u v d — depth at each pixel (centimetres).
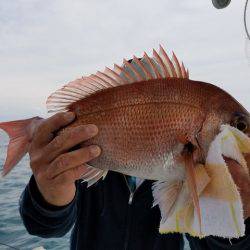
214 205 35
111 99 40
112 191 56
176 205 37
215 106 39
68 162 37
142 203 55
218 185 35
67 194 40
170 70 41
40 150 39
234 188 35
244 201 37
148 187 55
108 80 41
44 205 41
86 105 40
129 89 40
